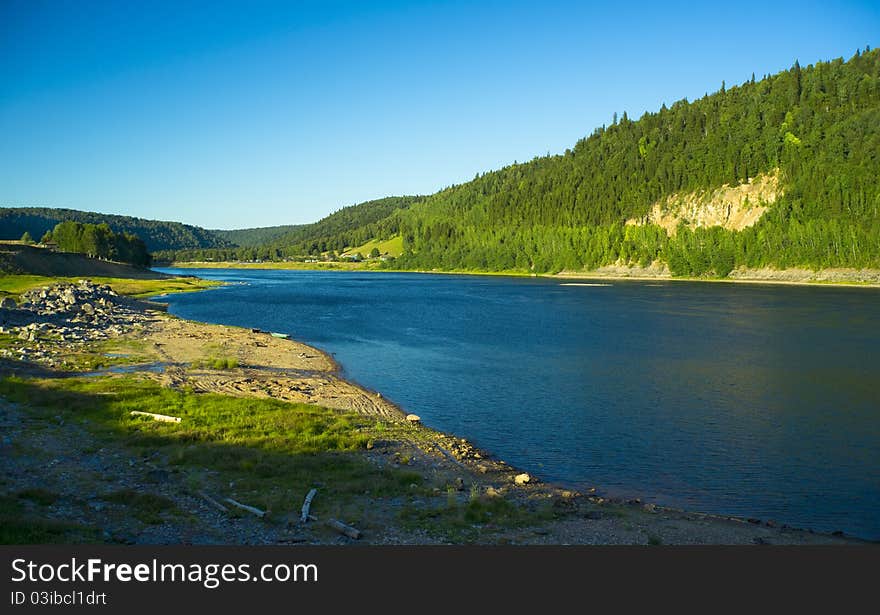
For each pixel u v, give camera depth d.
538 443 27.61
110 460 20.45
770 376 42.41
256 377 38.94
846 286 152.38
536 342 58.75
